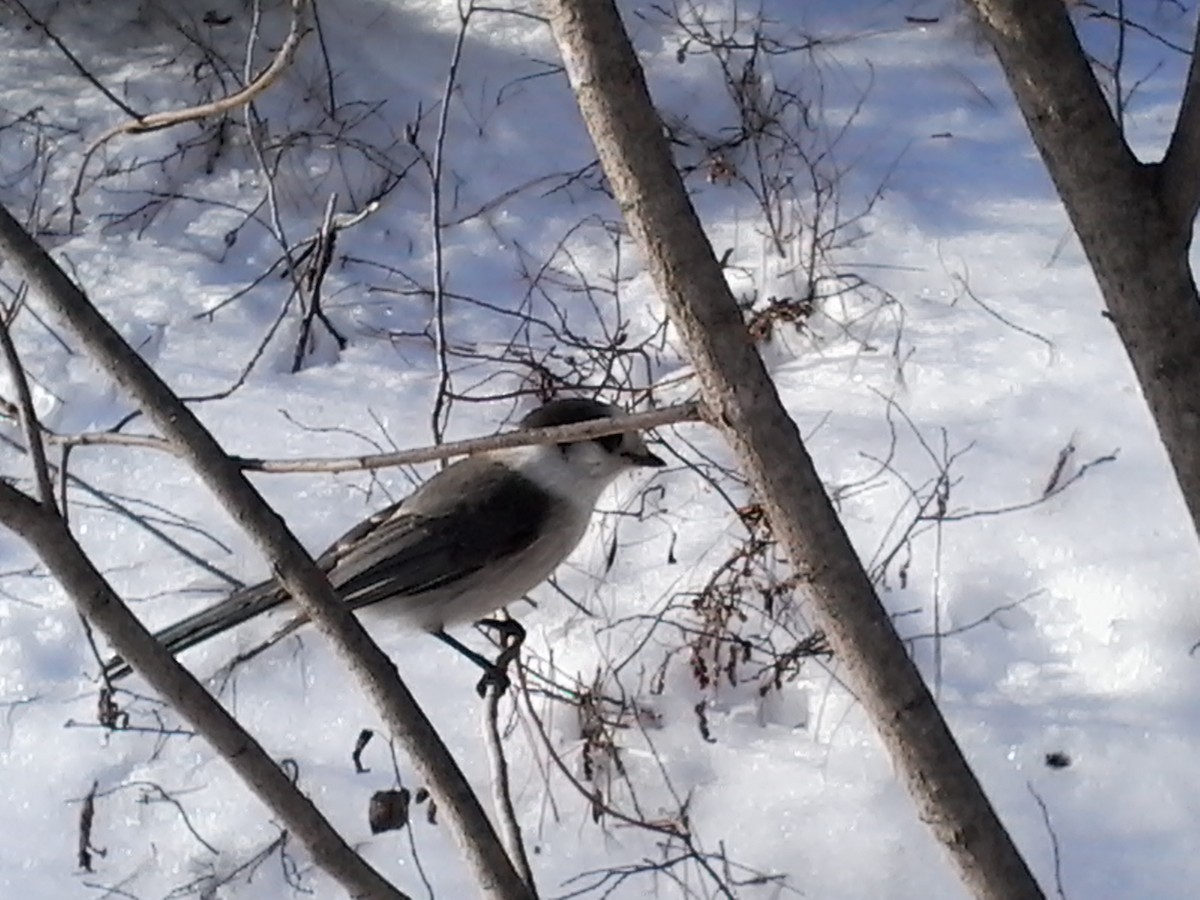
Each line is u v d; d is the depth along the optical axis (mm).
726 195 5961
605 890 3670
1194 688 3875
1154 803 3625
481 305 5625
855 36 6578
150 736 4141
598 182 6117
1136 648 3998
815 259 5512
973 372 5047
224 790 4020
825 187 5836
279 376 5441
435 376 5352
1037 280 5410
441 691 4258
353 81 6590
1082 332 5137
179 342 5582
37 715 4234
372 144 6293
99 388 5336
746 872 3648
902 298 5418
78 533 4766
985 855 1748
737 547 4504
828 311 5422
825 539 1641
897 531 4473
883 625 1676
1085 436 4691
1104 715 3852
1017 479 4586
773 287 5543
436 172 4426
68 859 3902
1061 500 4480
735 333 1572
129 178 6273
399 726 1757
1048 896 3439
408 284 5766
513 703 4031
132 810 3996
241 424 5195
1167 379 1755
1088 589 4211
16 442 4957
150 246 6008
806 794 3818
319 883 3797
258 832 3908
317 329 5578
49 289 1689
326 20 6883
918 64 6449
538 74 6598
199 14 7004
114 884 3830
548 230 5969
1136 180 1709
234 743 1728
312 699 4219
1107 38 6332
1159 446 4613
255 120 6152
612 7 1494
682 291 1558
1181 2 6453
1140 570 4199
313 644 4320
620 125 1509
